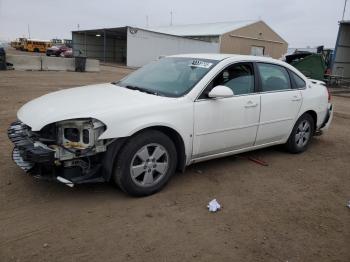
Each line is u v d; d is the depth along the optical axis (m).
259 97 5.05
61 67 23.75
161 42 37.41
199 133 4.41
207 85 4.47
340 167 5.59
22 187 4.12
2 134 6.16
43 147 3.62
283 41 49.81
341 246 3.37
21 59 22.00
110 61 52.22
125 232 3.36
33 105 4.18
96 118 3.61
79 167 3.75
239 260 3.06
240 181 4.73
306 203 4.23
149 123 3.88
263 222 3.71
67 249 3.05
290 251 3.23
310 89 6.02
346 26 22.70
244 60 5.02
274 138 5.52
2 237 3.17
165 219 3.63
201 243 3.26
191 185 4.49
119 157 3.82
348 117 10.40
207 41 44.25
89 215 3.61
